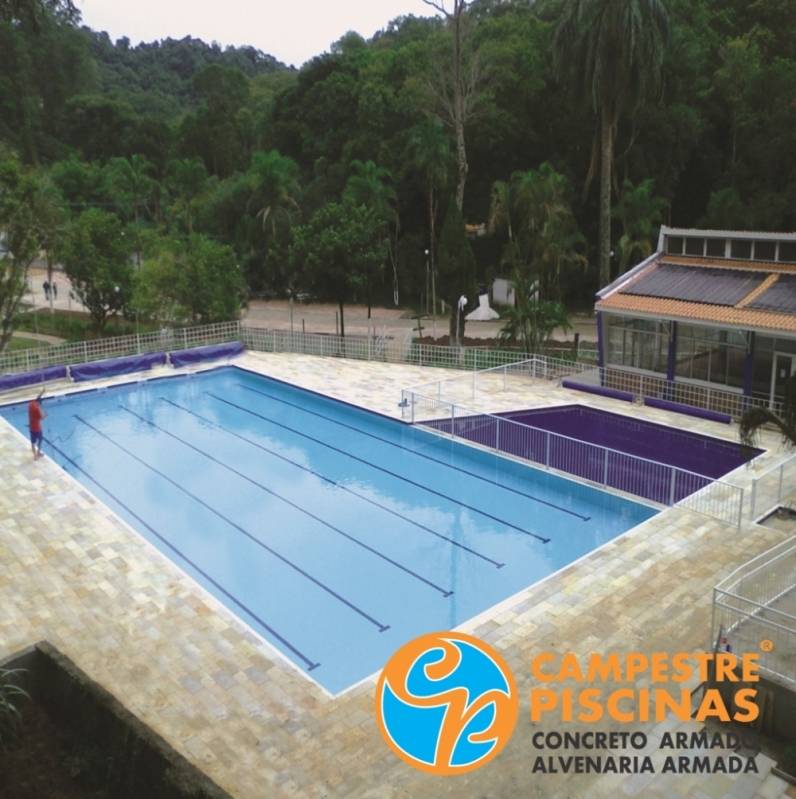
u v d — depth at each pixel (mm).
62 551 15305
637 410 23797
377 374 28609
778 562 13430
